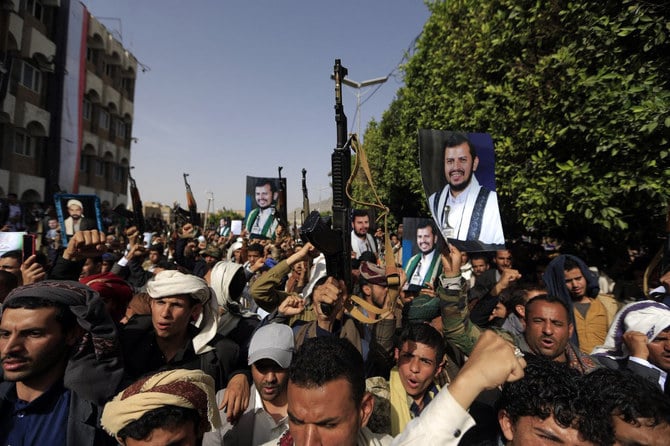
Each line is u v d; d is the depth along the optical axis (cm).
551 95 534
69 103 2272
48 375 185
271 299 305
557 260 400
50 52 2141
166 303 238
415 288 554
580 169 488
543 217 543
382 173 1752
